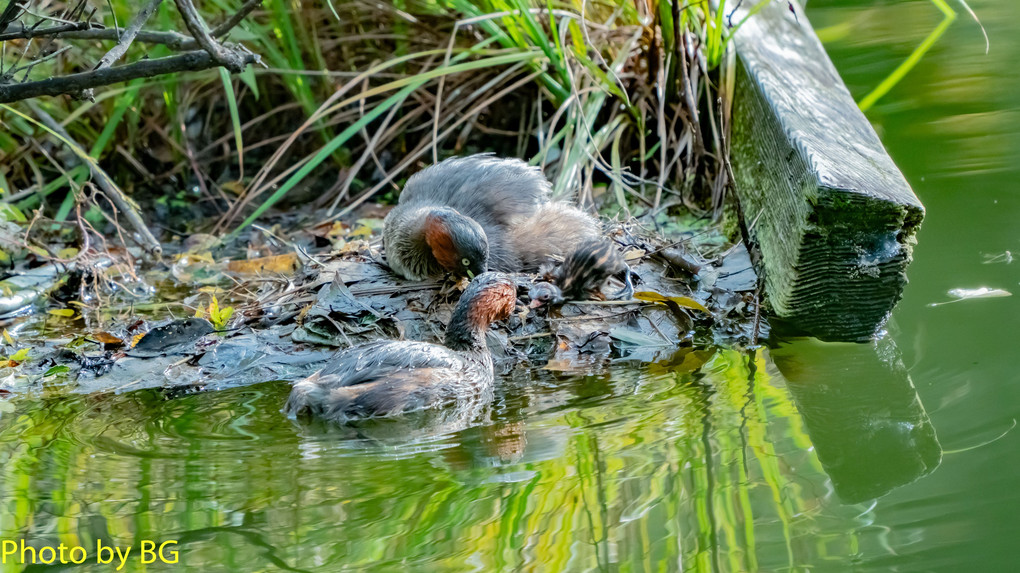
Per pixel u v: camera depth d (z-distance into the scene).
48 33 7.25
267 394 7.90
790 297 8.26
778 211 8.77
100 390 8.10
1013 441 6.48
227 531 5.77
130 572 5.39
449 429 7.11
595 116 11.86
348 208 11.88
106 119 12.72
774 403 7.29
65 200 12.05
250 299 9.85
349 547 5.59
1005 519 5.69
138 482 6.38
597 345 8.62
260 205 12.62
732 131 11.07
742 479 6.20
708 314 8.87
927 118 12.60
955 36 14.88
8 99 7.30
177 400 7.82
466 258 9.30
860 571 5.24
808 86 9.99
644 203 11.62
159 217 12.43
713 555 5.39
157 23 12.12
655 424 7.02
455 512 5.90
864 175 7.95
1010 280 8.86
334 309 9.06
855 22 15.63
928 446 6.56
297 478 6.38
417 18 13.12
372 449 6.79
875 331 8.27
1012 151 11.53
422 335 8.76
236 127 11.62
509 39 12.20
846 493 6.04
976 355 7.68
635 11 12.17
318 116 11.76
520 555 5.45
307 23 13.02
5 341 9.21
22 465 6.67
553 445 6.75
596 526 5.72
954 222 10.05
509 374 8.20
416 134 13.10
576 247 9.28
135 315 9.84
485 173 10.50
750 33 11.09
